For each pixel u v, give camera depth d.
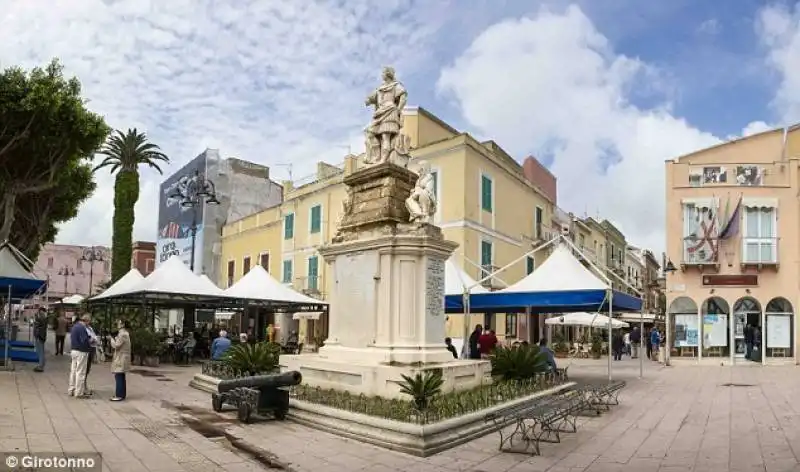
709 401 14.61
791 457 8.84
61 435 9.24
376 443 9.12
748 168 29.23
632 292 56.34
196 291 22.30
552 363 15.84
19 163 19.78
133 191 36.31
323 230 34.22
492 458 8.64
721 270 28.97
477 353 18.06
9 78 17.67
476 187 28.75
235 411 11.75
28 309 46.69
